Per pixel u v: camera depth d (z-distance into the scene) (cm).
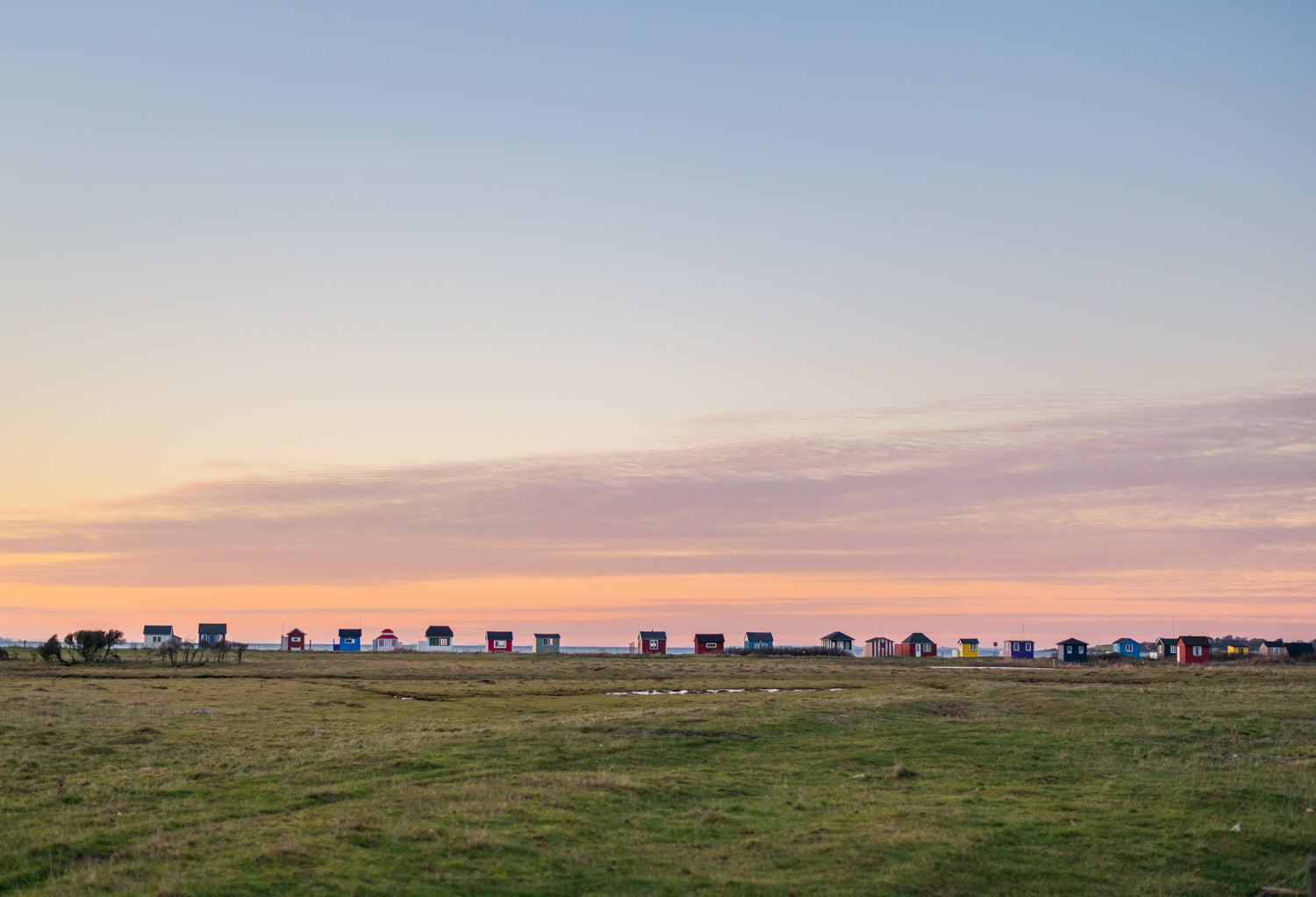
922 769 3894
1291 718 5338
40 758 3962
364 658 16138
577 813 2953
